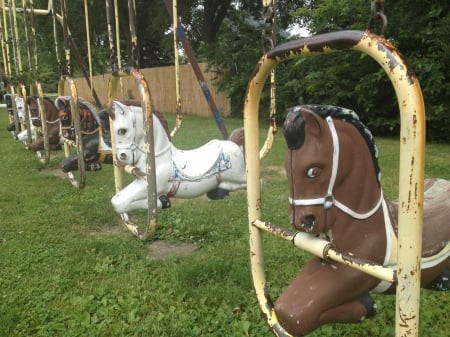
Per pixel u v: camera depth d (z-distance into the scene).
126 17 12.39
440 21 5.75
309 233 1.10
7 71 6.75
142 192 2.51
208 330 1.81
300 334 1.15
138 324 1.87
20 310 2.00
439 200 1.37
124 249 2.70
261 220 1.33
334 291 1.15
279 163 5.14
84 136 3.69
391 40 6.19
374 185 1.14
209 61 10.04
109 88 2.77
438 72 5.86
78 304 2.05
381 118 6.99
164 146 2.49
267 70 1.18
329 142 1.04
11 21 5.48
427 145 6.28
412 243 0.87
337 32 0.96
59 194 4.02
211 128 8.43
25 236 2.95
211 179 2.60
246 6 12.00
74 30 13.37
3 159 5.88
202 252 2.62
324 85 7.29
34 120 5.08
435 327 1.81
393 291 1.27
